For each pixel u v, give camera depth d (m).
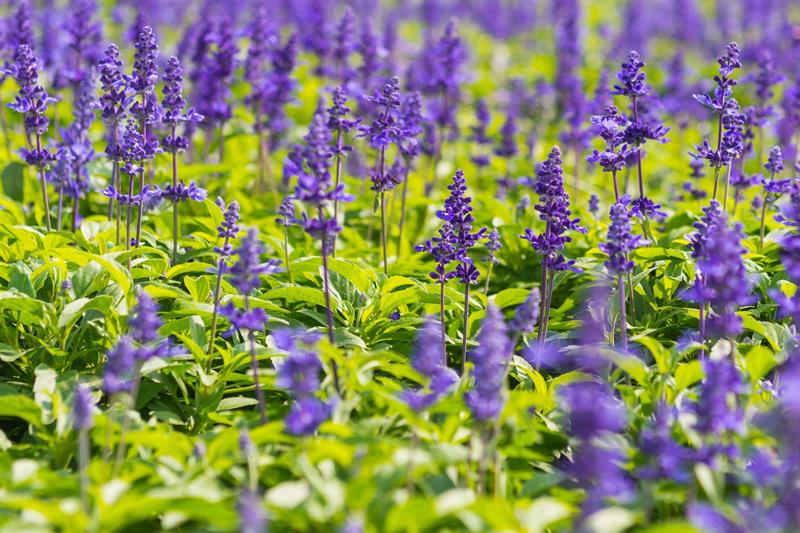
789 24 25.02
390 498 6.09
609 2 39.09
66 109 17.11
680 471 6.45
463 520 6.03
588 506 6.41
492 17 31.02
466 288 8.82
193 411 8.59
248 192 15.64
